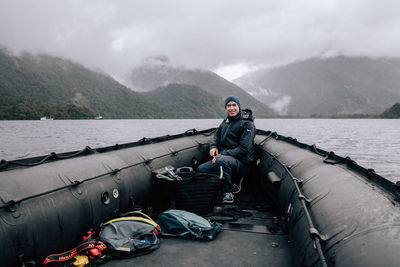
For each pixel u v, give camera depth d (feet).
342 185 6.53
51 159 8.60
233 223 10.36
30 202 6.52
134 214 9.68
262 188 14.61
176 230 9.29
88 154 10.15
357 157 84.38
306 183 8.10
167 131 212.43
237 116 13.60
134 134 179.22
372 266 3.73
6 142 125.80
